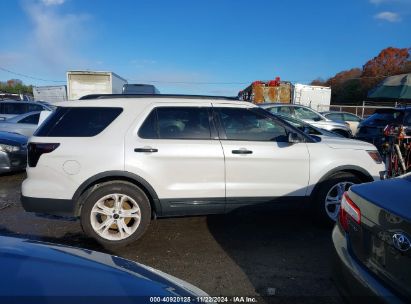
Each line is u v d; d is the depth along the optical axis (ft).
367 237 8.04
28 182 13.60
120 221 13.71
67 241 14.49
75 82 57.72
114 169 13.46
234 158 14.30
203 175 14.17
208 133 14.48
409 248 6.81
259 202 14.78
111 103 14.26
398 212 7.30
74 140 13.52
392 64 180.34
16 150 25.99
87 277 6.19
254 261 12.80
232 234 15.37
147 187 13.75
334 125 45.11
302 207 15.30
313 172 15.12
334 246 9.12
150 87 58.49
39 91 76.89
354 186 9.43
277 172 14.76
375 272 7.61
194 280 11.42
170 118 14.35
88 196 13.51
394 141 23.06
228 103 15.01
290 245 14.20
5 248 6.88
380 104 95.66
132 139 13.78
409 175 9.53
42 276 5.96
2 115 44.91
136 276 6.70
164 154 13.78
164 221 16.93
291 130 15.30
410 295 6.67
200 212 14.48
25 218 17.28
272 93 58.80
